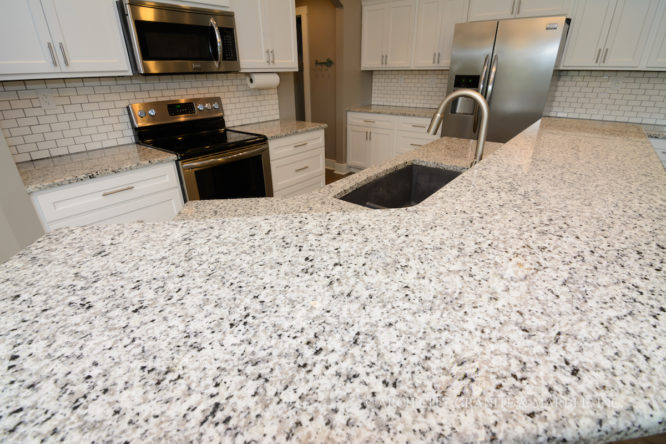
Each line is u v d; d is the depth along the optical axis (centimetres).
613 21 272
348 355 31
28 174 171
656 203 67
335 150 477
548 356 31
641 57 269
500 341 33
